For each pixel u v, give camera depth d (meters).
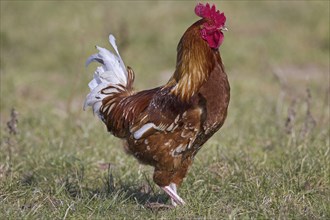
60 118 25.38
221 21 15.20
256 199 16.23
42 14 39.91
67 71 33.12
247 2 43.16
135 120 15.78
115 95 16.80
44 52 35.47
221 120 15.12
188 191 16.97
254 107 26.48
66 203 15.92
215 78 15.02
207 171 18.70
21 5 41.00
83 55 32.59
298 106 26.09
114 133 16.80
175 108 14.95
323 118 24.59
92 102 17.06
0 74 31.14
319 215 15.19
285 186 17.39
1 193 16.97
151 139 15.32
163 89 15.65
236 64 34.62
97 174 19.17
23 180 18.09
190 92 14.89
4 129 23.02
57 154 20.12
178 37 37.50
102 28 36.19
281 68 34.88
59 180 18.14
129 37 36.44
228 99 15.12
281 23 40.50
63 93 29.09
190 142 15.16
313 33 39.12
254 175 18.16
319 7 41.78
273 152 20.97
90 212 15.54
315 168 18.50
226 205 16.00
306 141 21.16
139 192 17.38
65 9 40.34
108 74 17.09
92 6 40.62
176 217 15.12
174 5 42.25
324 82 31.38
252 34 38.91
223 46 36.00
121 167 19.50
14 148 21.00
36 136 23.20
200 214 15.36
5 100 27.19
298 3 42.75
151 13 40.06
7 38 36.16
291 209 15.52
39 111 25.92
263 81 31.86
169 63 35.00
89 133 22.92
